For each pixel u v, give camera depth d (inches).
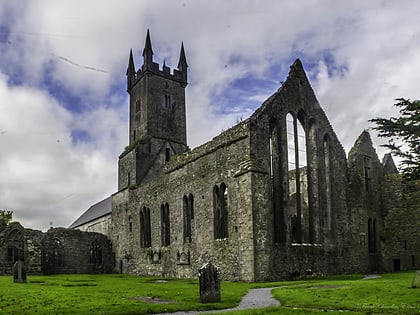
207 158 1501.0
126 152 2267.5
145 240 1935.3
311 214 1471.5
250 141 1305.4
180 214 1641.2
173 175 1722.4
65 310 645.9
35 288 1055.6
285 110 1441.9
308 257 1385.3
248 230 1248.8
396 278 1154.7
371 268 1604.3
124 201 2160.4
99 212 2930.6
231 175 1358.3
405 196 1657.2
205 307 689.6
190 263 1542.8
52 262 2140.7
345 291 801.6
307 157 1513.3
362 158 1679.4
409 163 804.0
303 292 832.9
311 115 1541.6
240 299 796.0
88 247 2257.6
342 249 1515.7
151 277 1669.5
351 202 1594.5
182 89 2450.8
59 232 2191.2
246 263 1243.8
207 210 1467.8
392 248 1656.0
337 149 1606.8
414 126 785.6
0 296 851.4
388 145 836.6
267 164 1327.5
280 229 1347.2
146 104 2308.1
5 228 2021.4
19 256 2014.0
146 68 2337.6
